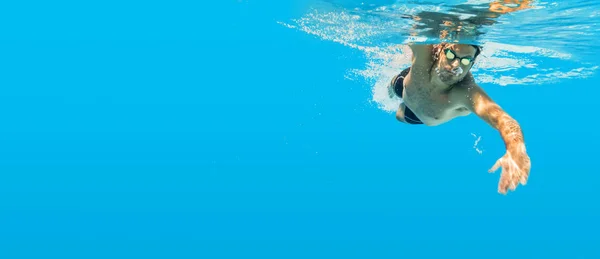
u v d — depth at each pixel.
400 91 8.12
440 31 8.55
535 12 7.35
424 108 7.42
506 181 5.05
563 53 10.92
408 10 7.59
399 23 8.38
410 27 8.49
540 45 9.95
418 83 7.30
